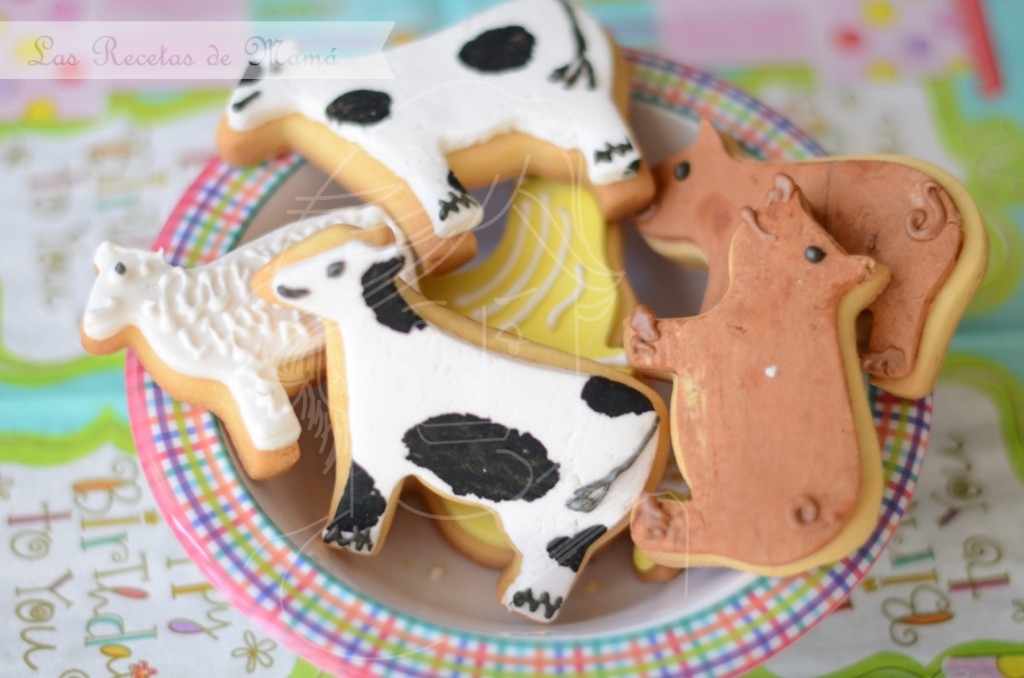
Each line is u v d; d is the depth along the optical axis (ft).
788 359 1.10
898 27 1.53
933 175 1.18
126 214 1.41
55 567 1.25
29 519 1.27
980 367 1.36
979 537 1.28
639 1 1.53
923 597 1.25
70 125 1.44
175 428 1.14
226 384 1.13
